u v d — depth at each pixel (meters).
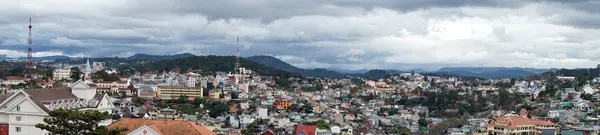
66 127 112.06
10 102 152.12
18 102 150.62
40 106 149.25
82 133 113.75
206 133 126.25
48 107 152.88
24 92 151.62
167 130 119.38
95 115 112.44
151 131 115.12
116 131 111.25
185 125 123.06
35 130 149.75
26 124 150.38
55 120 111.81
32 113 149.62
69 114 110.69
